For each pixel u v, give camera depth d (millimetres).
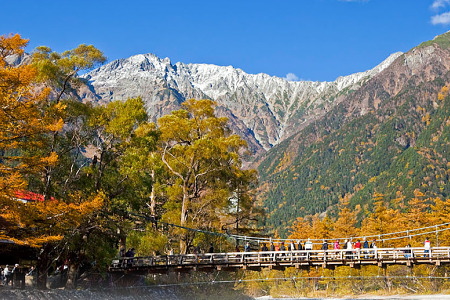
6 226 26703
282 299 64500
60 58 35594
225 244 48938
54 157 26203
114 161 37844
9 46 25062
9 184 24844
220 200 43938
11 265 36312
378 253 39250
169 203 45094
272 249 44656
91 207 27703
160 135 42625
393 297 65062
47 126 25859
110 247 36812
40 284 33312
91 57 35406
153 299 43219
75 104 34625
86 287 39094
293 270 70938
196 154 43844
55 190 33125
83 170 35250
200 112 48031
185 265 40094
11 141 25984
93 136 36156
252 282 66938
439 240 68062
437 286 69188
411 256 38875
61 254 35531
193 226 42750
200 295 49875
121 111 36406
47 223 27375
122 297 39812
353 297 67188
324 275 71375
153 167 42125
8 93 25016
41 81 33031
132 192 37219
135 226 43219
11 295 30359
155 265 40156
